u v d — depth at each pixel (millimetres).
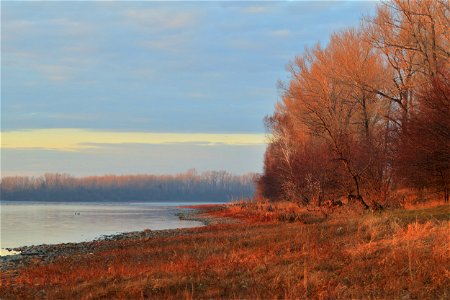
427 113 27859
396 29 34688
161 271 13516
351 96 40906
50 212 82125
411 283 10594
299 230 19922
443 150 27047
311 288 10922
